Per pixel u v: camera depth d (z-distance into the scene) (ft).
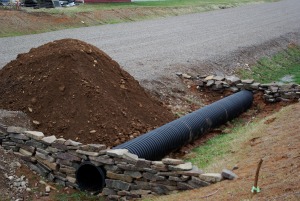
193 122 44.80
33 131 37.47
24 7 131.13
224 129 50.78
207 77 64.95
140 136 38.96
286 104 58.70
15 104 43.42
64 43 48.01
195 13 165.37
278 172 28.45
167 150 39.73
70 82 43.32
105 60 48.67
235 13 166.09
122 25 123.03
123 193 33.40
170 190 31.94
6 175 34.47
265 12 169.99
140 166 32.45
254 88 61.00
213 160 39.06
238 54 87.71
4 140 38.24
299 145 33.35
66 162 35.12
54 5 136.77
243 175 30.22
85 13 125.39
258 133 42.96
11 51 75.31
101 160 33.58
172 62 73.97
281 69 90.53
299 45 114.11
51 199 33.60
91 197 34.14
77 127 40.29
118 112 42.47
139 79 60.39
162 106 53.01
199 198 27.94
